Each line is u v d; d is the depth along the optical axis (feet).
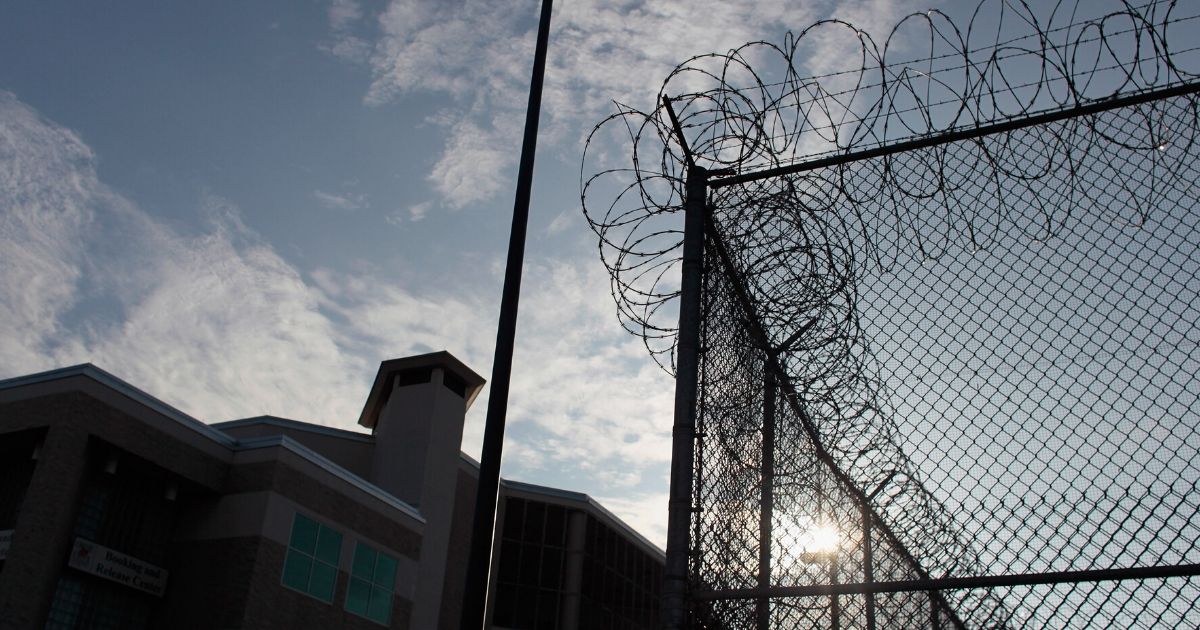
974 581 10.89
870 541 12.80
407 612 89.20
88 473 69.87
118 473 72.49
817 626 12.53
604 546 134.10
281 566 76.28
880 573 12.60
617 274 15.83
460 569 121.60
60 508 66.80
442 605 116.37
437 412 120.78
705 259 15.30
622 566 136.77
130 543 72.95
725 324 14.78
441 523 116.37
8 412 70.64
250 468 79.25
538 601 123.85
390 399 125.59
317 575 79.77
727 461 13.79
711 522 13.24
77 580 68.59
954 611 11.46
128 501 73.36
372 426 139.85
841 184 14.33
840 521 13.07
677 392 13.84
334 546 82.53
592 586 128.67
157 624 73.67
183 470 75.56
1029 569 10.98
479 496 17.51
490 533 17.24
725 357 14.57
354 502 86.22
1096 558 10.68
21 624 63.10
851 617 12.39
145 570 73.10
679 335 14.29
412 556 91.81
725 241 15.21
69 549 67.46
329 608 80.07
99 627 69.72
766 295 14.58
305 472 81.61
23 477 70.28
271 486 77.36
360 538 85.66
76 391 69.36
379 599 86.17
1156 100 12.63
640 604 137.90
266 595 74.02
